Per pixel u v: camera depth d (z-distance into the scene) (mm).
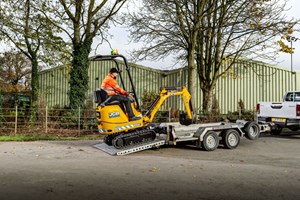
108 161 8602
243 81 26609
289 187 5973
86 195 5395
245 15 20312
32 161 8562
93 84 28406
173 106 26438
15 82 33438
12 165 7961
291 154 9891
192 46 20750
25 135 15203
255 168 7719
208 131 10594
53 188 5816
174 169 7559
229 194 5500
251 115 20844
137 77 27578
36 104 18031
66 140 13969
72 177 6672
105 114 9859
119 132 10102
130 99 10188
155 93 24375
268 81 26531
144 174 7000
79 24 20344
